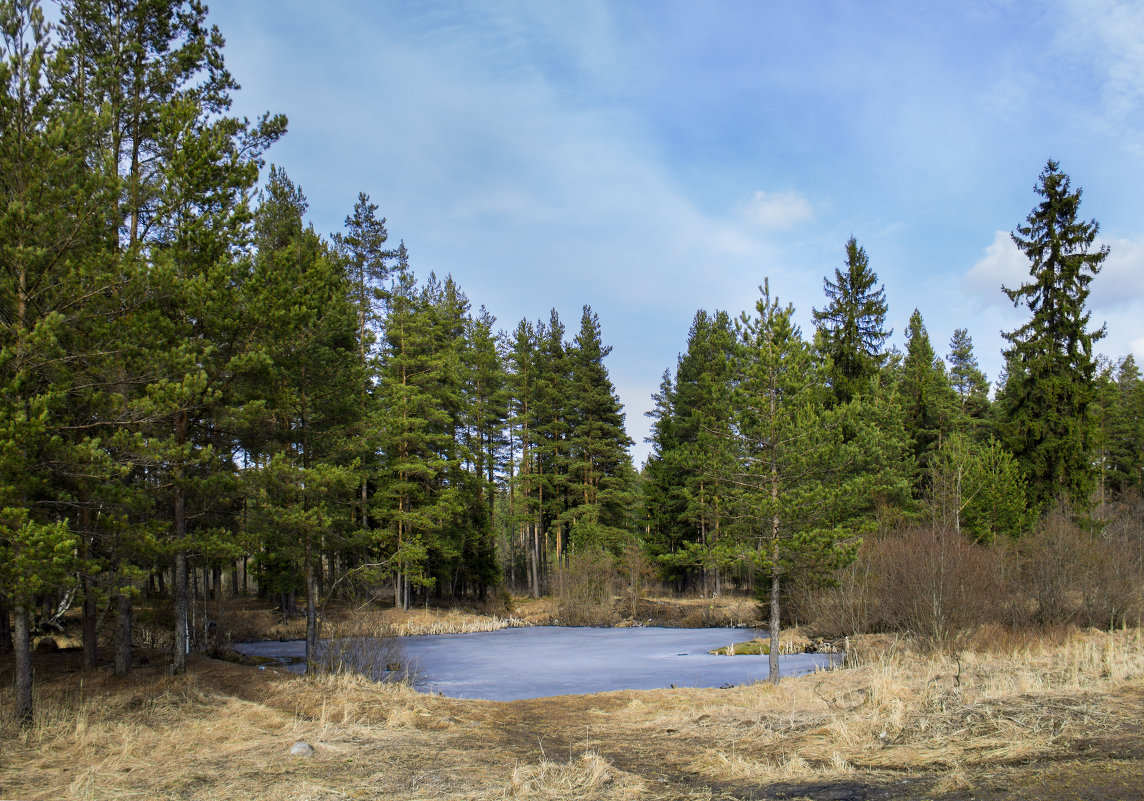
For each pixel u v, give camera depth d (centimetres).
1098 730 990
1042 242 3806
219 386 1628
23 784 936
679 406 5484
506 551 7081
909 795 801
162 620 2359
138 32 1811
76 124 1277
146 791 918
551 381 5962
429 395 3919
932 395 5234
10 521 1117
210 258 1614
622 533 5141
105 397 1322
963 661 1800
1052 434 3744
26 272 1269
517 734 1363
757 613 3903
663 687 2059
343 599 4028
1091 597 2372
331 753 1141
